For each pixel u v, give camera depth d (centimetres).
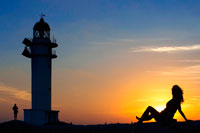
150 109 979
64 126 1673
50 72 4700
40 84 4550
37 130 1727
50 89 4656
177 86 953
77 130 1609
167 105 955
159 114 960
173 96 952
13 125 1791
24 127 1775
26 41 4488
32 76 4631
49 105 4597
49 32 4712
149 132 1262
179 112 953
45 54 4562
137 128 1322
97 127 1532
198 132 1078
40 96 4538
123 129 1401
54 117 4600
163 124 967
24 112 4575
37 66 4581
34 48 4584
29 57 4656
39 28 4631
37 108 4516
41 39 4569
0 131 1783
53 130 1686
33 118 4497
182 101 949
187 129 1100
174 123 979
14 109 3759
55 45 4678
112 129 1461
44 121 4450
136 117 998
